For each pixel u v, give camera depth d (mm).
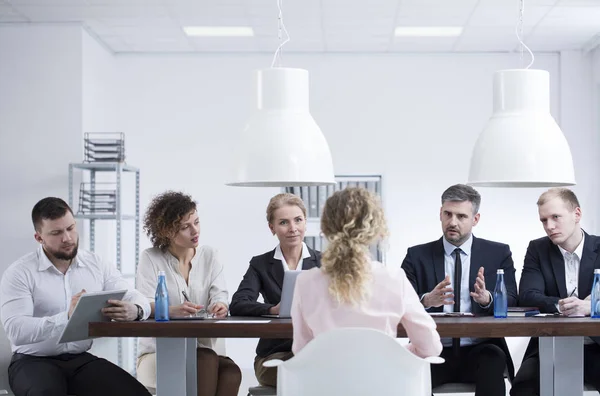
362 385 2324
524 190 7289
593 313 3209
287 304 3344
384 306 2504
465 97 7379
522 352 7145
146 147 7387
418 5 5984
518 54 7387
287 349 3660
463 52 7387
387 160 7371
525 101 3330
